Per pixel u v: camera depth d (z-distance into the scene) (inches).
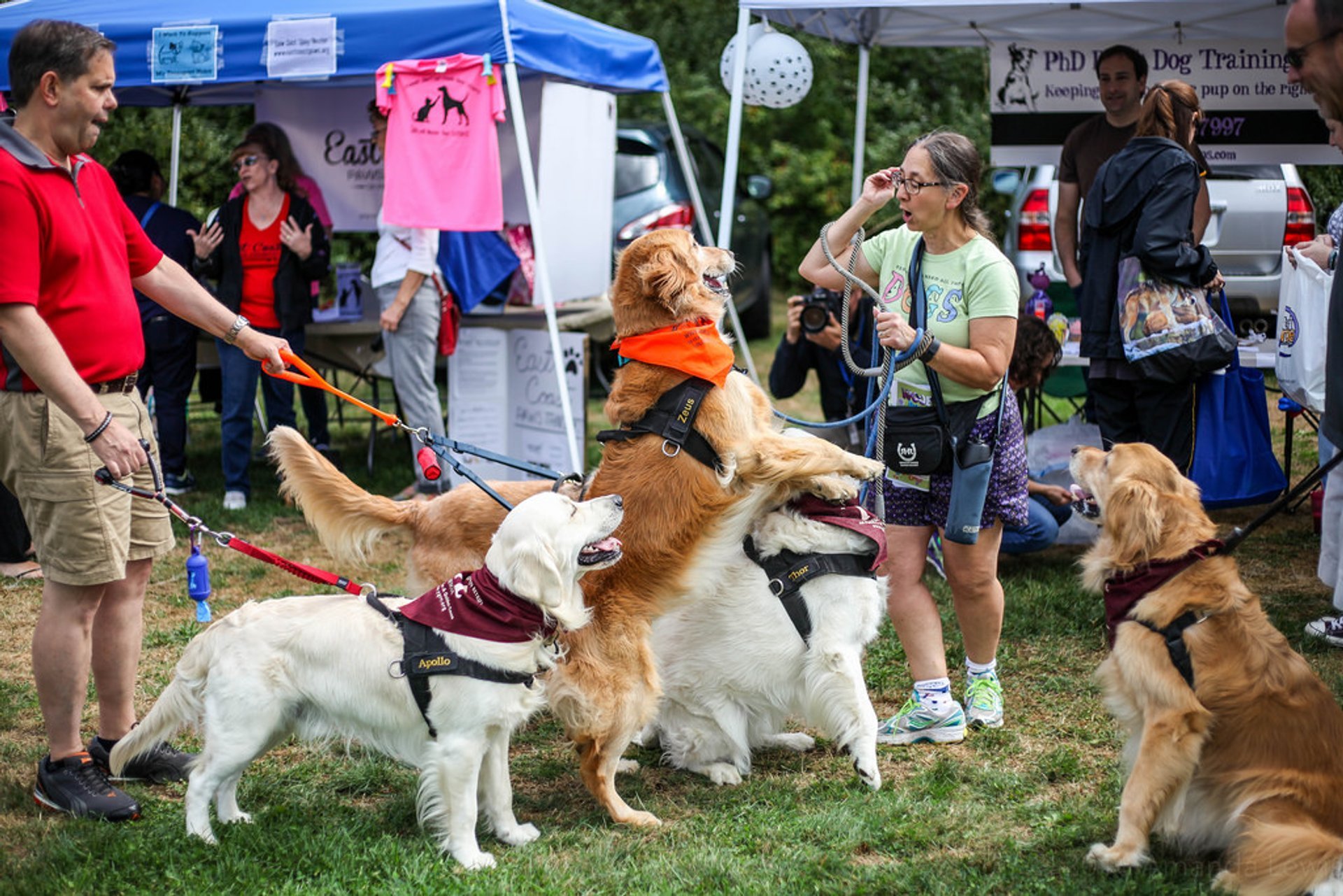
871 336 225.3
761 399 157.8
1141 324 213.6
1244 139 299.1
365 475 323.0
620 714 137.8
